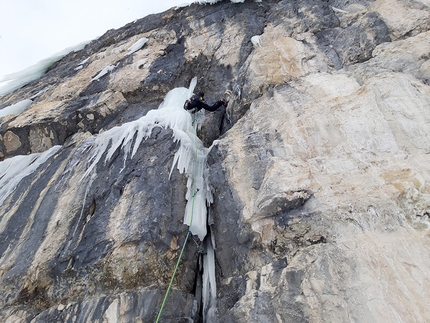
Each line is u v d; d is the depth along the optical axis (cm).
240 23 747
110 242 400
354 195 343
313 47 580
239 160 463
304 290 294
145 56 791
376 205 325
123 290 376
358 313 262
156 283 379
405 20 530
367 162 366
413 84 406
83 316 361
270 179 401
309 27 635
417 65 439
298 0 726
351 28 584
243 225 392
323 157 398
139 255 381
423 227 297
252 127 503
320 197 358
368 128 394
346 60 538
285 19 692
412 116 376
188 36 801
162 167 477
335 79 491
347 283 282
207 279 426
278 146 442
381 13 568
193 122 622
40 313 384
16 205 534
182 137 518
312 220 345
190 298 394
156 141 522
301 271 308
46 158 636
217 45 730
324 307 276
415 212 308
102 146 558
